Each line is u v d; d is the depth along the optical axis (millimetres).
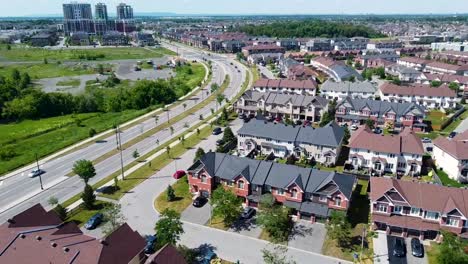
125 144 116438
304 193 74312
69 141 119875
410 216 68500
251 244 66188
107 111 168625
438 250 63406
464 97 164250
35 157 106312
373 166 93375
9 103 159125
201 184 80938
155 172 94812
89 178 85688
